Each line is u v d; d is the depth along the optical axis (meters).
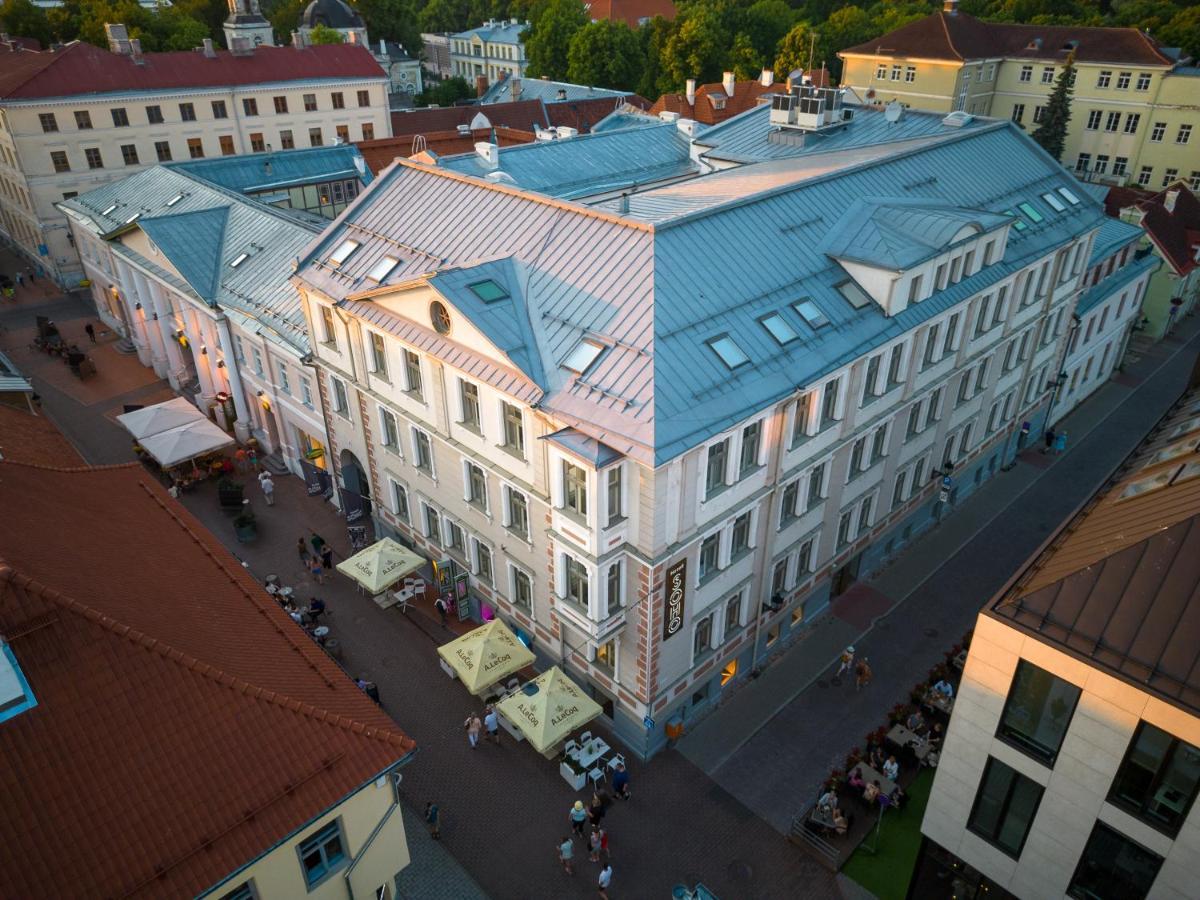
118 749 18.83
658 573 28.64
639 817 31.11
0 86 75.25
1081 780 21.17
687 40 117.19
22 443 32.34
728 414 27.55
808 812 31.06
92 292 75.50
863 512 40.44
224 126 85.56
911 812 31.17
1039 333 47.78
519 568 34.94
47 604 19.31
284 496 50.22
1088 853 21.98
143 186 63.25
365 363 38.78
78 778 18.27
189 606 23.42
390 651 38.81
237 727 20.05
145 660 19.81
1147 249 64.38
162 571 24.77
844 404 33.50
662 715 32.75
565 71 134.25
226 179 64.50
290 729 20.50
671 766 33.09
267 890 20.06
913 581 43.16
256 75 86.56
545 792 32.16
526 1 187.75
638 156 56.41
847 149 49.03
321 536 46.56
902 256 33.31
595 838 29.23
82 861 17.62
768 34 139.75
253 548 45.66
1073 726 20.69
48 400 59.69
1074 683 20.27
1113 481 27.09
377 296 34.69
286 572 43.88
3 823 17.36
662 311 28.73
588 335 29.23
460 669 34.34
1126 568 20.36
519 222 34.31
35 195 76.19
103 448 53.91
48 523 23.95
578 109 98.19
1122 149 95.50
